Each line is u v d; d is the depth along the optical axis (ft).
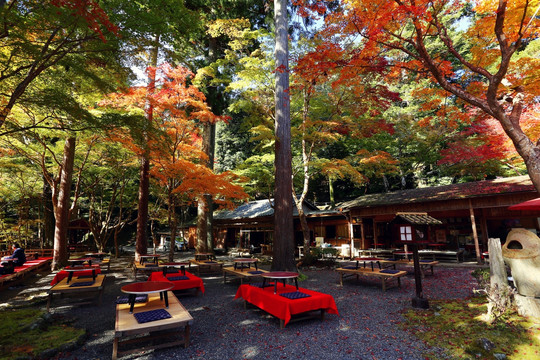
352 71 21.15
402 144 65.98
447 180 70.54
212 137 56.70
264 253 63.05
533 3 16.80
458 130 55.72
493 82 16.02
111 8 18.07
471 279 27.66
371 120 43.50
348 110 41.98
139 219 41.06
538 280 15.14
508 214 40.57
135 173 64.44
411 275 32.71
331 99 42.80
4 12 14.66
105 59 21.06
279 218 31.83
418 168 65.82
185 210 96.73
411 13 16.26
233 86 43.19
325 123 41.37
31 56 17.33
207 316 18.08
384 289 24.61
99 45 19.42
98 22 16.02
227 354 12.47
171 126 35.27
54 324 16.42
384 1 16.96
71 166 41.70
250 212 70.90
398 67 21.75
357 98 35.73
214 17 52.80
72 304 21.47
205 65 54.90
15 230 54.49
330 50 20.42
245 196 34.37
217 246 78.18
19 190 55.21
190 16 22.29
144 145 23.26
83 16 14.58
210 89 54.29
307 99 43.29
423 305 18.49
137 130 21.39
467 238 47.16
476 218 46.57
